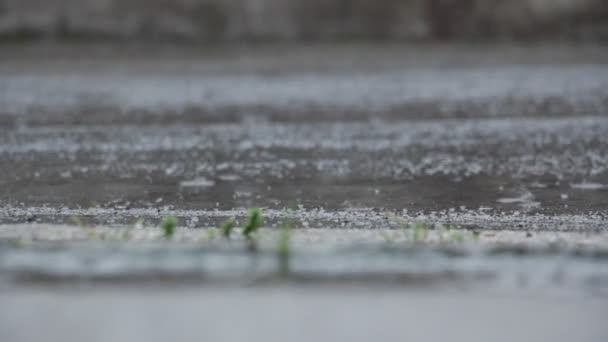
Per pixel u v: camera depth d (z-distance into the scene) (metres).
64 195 12.80
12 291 7.56
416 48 26.34
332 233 9.99
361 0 28.12
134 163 14.69
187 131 16.95
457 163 14.57
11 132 16.86
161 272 7.96
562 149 15.36
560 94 19.86
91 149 15.61
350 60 24.64
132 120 17.89
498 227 11.09
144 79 22.39
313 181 13.57
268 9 28.08
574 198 12.55
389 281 7.77
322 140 16.16
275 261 8.16
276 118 17.97
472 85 21.11
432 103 19.16
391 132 16.70
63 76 22.78
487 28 27.97
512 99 19.42
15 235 9.66
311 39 27.53
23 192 12.94
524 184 13.33
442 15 28.06
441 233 9.73
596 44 26.77
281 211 11.92
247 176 13.88
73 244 8.94
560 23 27.98
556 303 7.31
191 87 21.30
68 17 27.66
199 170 14.24
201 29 27.83
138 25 27.78
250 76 22.67
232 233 9.75
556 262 8.20
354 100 19.58
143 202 12.44
